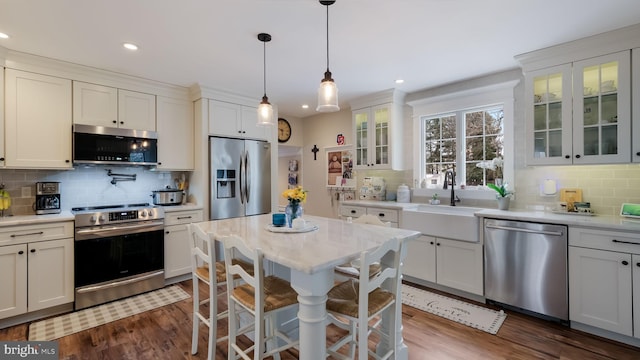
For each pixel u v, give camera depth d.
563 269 2.41
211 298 1.89
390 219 3.62
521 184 3.16
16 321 2.52
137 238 3.15
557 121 2.67
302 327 1.44
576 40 2.47
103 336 2.35
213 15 2.06
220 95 3.83
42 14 2.03
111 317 2.65
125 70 3.12
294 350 2.20
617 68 2.36
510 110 3.23
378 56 2.80
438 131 3.90
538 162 2.74
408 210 3.42
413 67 3.09
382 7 1.98
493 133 3.46
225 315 2.04
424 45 2.57
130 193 3.64
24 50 2.62
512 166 3.22
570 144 2.58
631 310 2.14
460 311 2.73
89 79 3.07
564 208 2.76
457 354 2.10
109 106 3.19
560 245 2.42
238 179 3.95
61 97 2.91
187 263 3.55
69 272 2.74
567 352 2.11
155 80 3.45
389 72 3.23
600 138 2.45
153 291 3.23
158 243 3.29
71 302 2.77
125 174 3.60
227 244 1.72
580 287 2.34
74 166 3.13
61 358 2.07
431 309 2.78
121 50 2.62
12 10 1.97
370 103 4.14
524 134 3.14
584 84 2.52
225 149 3.83
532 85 2.76
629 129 2.32
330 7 1.98
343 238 1.83
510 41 2.50
